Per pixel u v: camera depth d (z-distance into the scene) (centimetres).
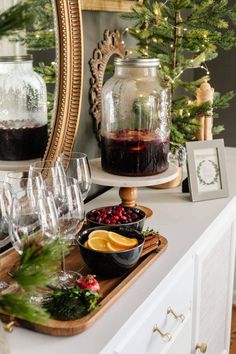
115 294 98
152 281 107
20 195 120
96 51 164
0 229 104
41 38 125
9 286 100
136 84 148
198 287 143
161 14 180
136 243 111
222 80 281
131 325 95
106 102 148
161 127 150
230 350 228
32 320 54
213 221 145
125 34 188
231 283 194
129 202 148
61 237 105
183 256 120
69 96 139
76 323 87
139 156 139
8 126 121
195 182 162
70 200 110
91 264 106
